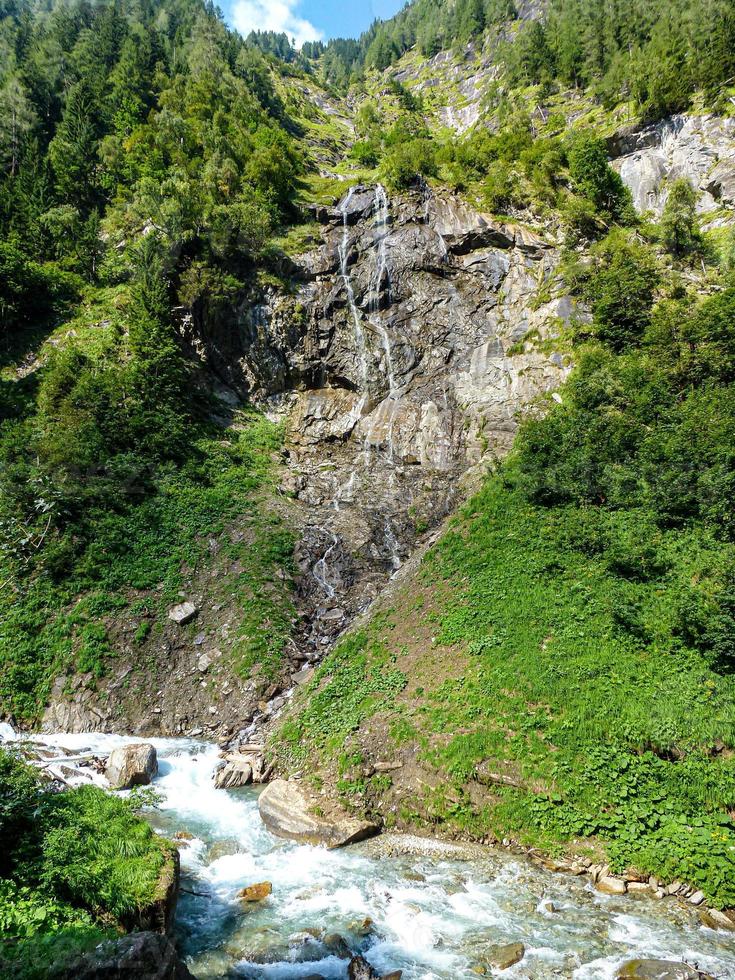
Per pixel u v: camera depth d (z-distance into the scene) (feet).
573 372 110.93
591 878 41.68
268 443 119.24
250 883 41.81
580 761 48.47
